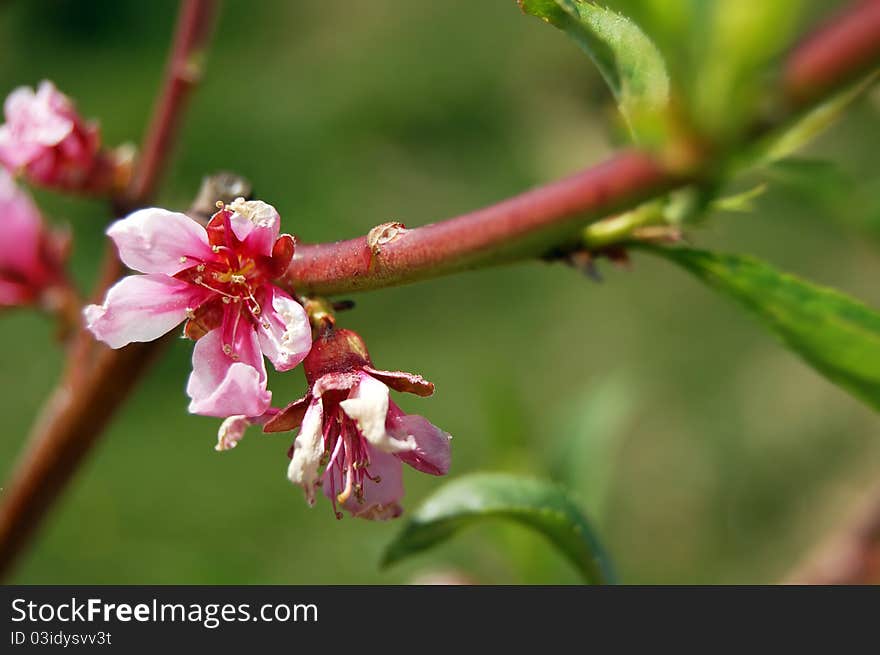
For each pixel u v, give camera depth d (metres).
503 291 1.15
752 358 1.05
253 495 0.95
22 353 1.06
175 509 0.94
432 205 1.26
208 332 0.35
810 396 0.99
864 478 0.90
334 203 1.25
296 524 0.92
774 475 0.95
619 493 0.95
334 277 0.34
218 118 1.33
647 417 1.01
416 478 0.84
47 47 1.46
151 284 0.35
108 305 0.35
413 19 1.48
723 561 0.90
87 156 0.39
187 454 0.99
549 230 0.32
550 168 1.28
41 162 0.39
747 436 0.98
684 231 0.34
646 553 0.91
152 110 1.36
